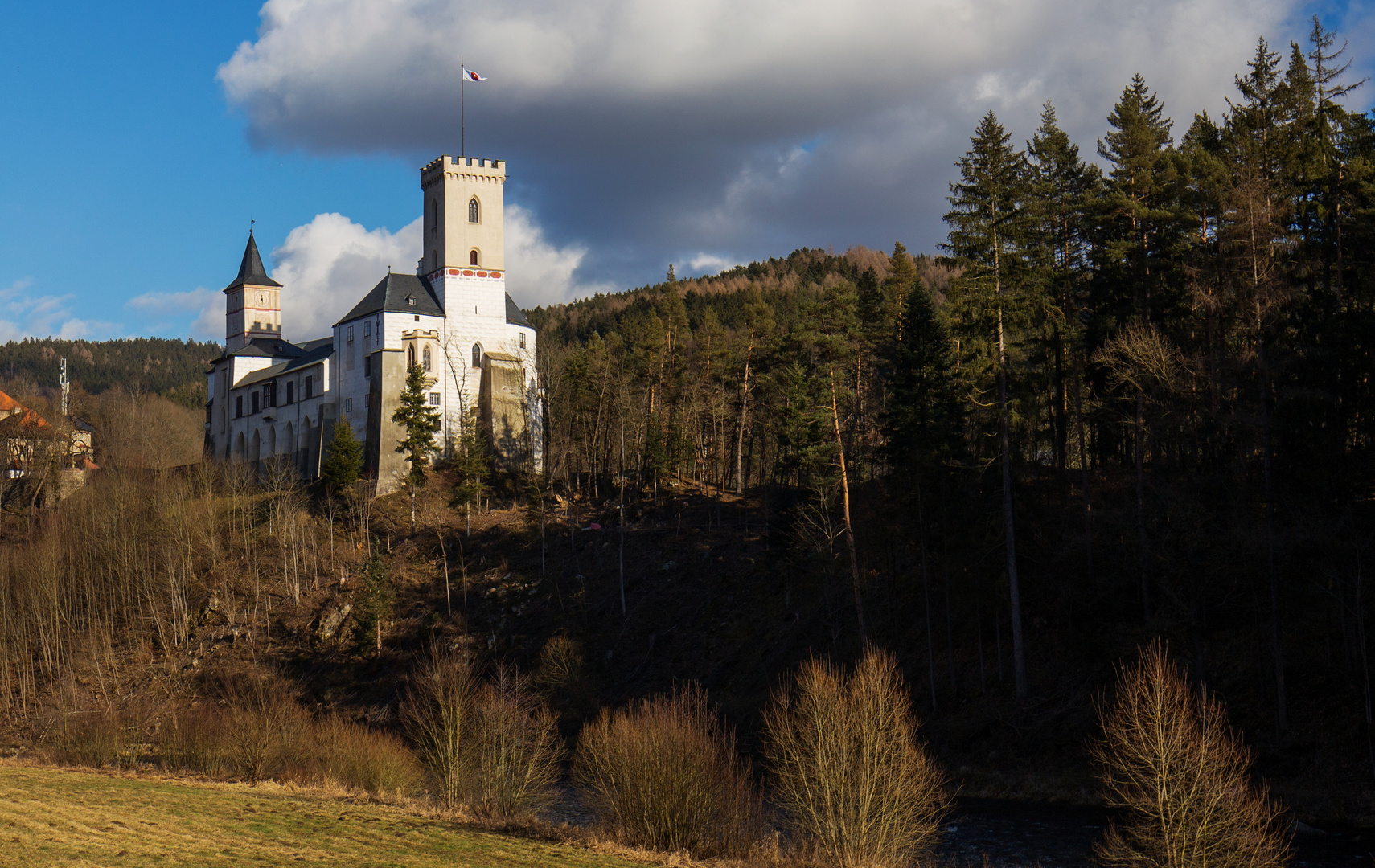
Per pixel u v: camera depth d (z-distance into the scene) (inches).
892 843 1151.6
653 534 3447.3
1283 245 1839.3
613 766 1306.6
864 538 2541.8
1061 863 1333.7
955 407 2224.4
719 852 1231.5
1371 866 1224.2
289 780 1710.1
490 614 3171.8
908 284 3489.2
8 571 3430.1
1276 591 1636.3
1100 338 2086.6
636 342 5319.9
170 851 1079.6
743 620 2795.3
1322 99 2096.5
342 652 3142.2
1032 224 1972.2
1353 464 1675.7
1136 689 1098.7
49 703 2928.2
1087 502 2014.0
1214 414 1658.5
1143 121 2209.6
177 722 2171.5
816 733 1177.4
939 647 2282.2
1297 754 1565.0
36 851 1025.5
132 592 3590.1
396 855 1131.3
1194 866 956.6
